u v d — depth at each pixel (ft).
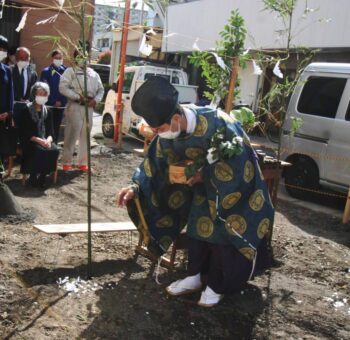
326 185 21.88
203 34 49.73
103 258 12.84
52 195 19.20
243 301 11.16
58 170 23.38
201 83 48.37
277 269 13.33
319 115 21.95
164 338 9.38
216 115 9.77
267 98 14.99
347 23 35.91
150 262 12.85
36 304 10.15
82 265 12.28
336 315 11.00
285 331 10.12
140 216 10.89
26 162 19.65
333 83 21.84
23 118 19.62
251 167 10.02
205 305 10.61
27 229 14.56
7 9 33.58
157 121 9.01
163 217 11.10
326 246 15.71
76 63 12.20
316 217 19.92
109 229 13.24
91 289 11.03
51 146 20.11
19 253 12.64
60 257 12.65
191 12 51.03
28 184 20.33
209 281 10.70
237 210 9.97
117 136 34.42
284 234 16.57
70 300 10.45
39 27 34.83
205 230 10.32
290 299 11.54
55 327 9.36
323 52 39.86
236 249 10.14
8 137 20.16
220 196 9.75
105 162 27.07
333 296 12.00
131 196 10.58
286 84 14.44
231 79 13.87
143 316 10.07
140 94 9.02
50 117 20.89
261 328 10.13
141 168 10.82
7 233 13.99
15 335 8.98
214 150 9.45
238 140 9.53
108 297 10.73
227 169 9.67
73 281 11.32
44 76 24.64
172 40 52.34
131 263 12.70
